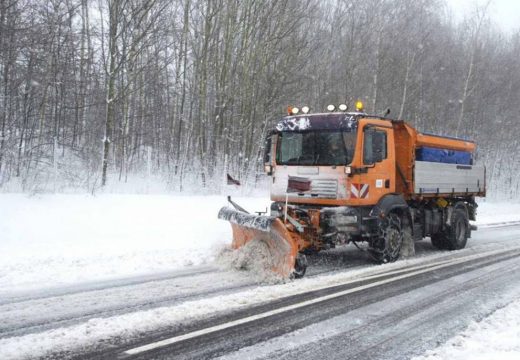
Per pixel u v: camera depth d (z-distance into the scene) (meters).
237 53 23.77
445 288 7.79
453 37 41.91
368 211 9.23
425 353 4.86
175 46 24.83
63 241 10.26
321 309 6.29
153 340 4.97
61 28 19.92
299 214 8.88
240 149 24.12
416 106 35.84
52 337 4.98
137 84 25.62
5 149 14.90
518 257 11.23
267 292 6.97
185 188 18.69
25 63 17.53
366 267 9.24
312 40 26.77
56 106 20.77
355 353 4.86
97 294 6.74
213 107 23.89
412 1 33.62
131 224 12.05
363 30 30.53
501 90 43.38
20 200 11.63
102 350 4.67
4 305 6.13
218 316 5.82
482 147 41.97
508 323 5.87
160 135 28.34
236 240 8.95
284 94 24.91
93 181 16.05
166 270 8.41
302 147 9.23
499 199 40.56
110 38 17.38
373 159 9.12
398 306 6.62
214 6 21.55
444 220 11.99
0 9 15.30
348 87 29.52
